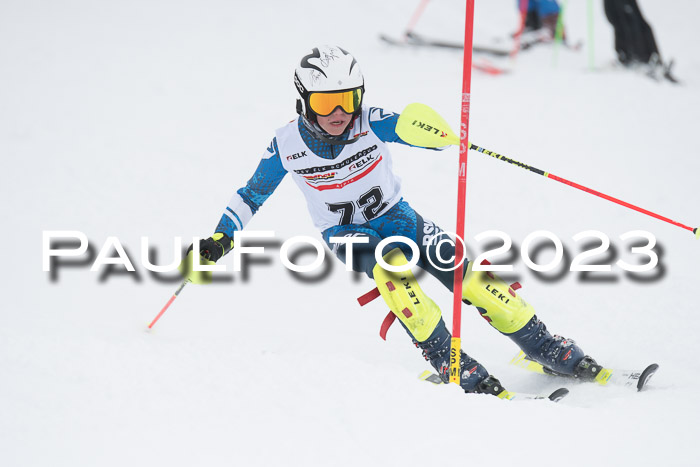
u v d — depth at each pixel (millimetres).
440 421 9500
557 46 33969
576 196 21234
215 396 10008
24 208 19094
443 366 11258
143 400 9812
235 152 23422
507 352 13938
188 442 8891
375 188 11867
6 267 16188
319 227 12516
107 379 10305
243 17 37000
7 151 22219
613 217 20016
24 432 8961
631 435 9195
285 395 10094
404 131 11336
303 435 9109
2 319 13328
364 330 14602
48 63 29406
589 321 14992
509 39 37312
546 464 8523
